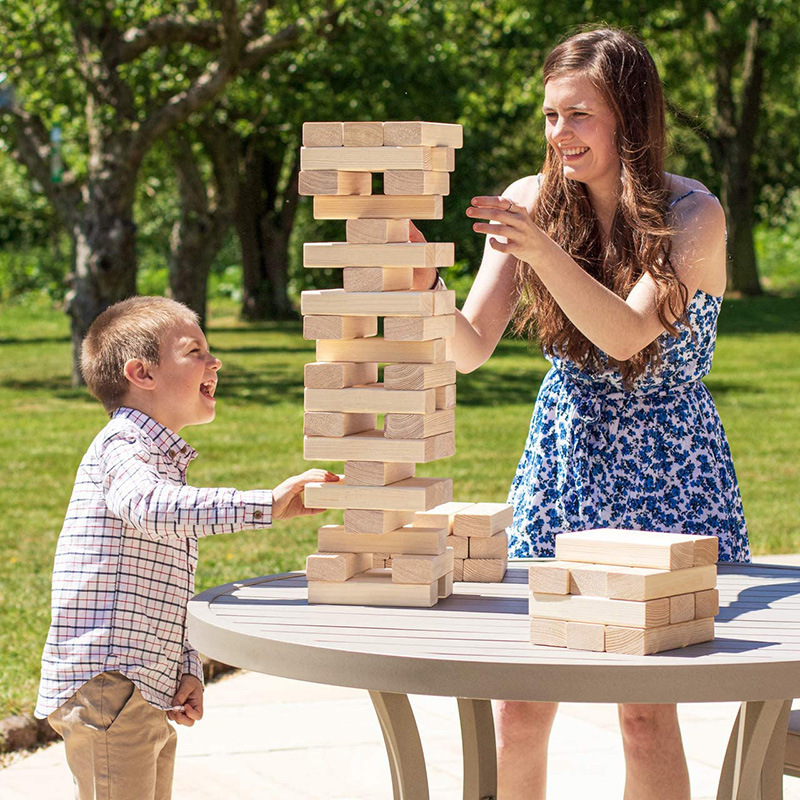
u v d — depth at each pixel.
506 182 26.03
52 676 2.43
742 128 27.41
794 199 36.78
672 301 2.45
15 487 8.65
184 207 19.56
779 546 6.43
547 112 2.67
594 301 2.33
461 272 25.95
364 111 16.22
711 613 1.98
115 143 14.05
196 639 2.16
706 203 2.61
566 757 3.93
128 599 2.43
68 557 2.45
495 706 2.70
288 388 14.64
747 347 18.41
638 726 2.55
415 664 1.85
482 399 13.53
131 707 2.41
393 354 2.26
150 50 15.32
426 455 2.23
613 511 2.70
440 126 2.28
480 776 2.38
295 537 6.84
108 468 2.44
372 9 14.68
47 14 13.57
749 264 28.34
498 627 2.08
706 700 1.80
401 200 2.25
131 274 14.61
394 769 2.43
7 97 14.77
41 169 14.72
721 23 22.62
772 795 2.45
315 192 2.25
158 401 2.56
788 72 26.12
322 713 4.38
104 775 2.41
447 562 2.32
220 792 3.66
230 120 19.70
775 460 9.53
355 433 2.32
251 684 4.71
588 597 1.91
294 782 3.74
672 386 2.71
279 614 2.17
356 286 2.24
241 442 10.60
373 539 2.28
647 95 2.60
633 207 2.54
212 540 6.72
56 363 18.30
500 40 20.53
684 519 2.68
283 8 14.59
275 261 25.94
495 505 2.60
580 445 2.72
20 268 31.73
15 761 3.88
